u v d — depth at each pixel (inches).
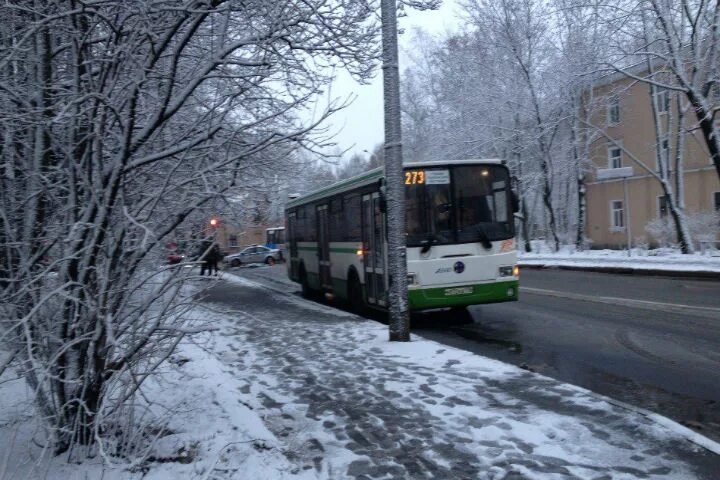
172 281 187.2
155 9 181.2
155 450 197.3
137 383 189.0
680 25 964.6
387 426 226.2
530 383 274.5
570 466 185.6
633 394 273.9
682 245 1059.3
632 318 472.1
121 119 186.9
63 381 172.2
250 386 287.9
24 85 194.7
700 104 912.3
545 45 1290.6
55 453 188.1
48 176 190.5
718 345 361.7
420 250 474.0
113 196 183.8
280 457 194.4
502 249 486.3
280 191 243.6
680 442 201.6
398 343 376.2
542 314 522.6
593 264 1013.8
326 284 684.7
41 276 171.0
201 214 203.9
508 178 494.6
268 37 199.6
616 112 1454.2
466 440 209.3
